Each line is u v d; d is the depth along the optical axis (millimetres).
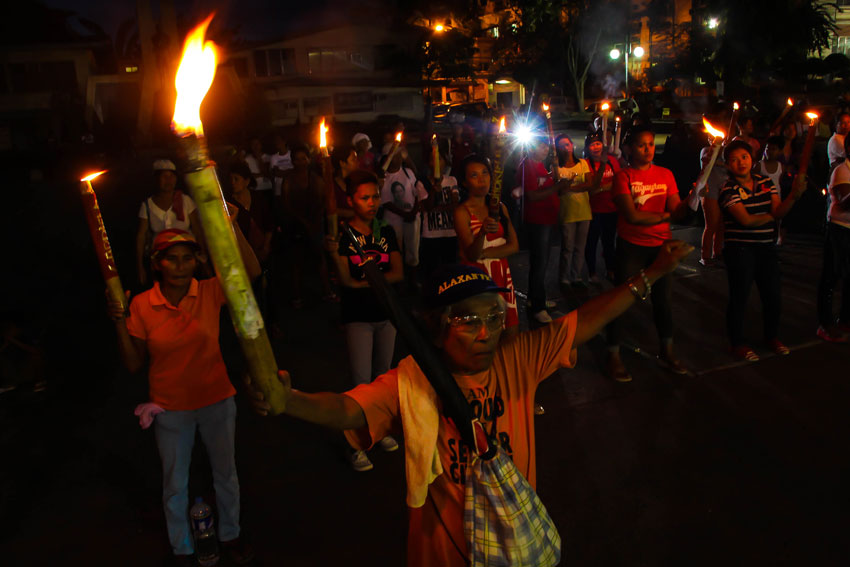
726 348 6082
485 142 13352
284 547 3639
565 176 7559
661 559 3426
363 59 43469
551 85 54906
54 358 6441
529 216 6578
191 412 3262
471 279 1913
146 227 6004
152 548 3662
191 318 3160
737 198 5578
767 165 8367
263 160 9445
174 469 3307
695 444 4520
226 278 1202
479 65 54875
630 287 2191
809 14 38875
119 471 4457
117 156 28688
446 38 42406
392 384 1992
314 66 42969
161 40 31781
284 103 42031
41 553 3646
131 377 5969
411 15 43812
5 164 25766
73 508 4055
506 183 13461
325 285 7945
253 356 1267
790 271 8266
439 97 48312
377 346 4426
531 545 1888
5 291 8680
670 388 5355
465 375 2023
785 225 9375
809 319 6684
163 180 5883
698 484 4062
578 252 7824
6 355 5645
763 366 5684
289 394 1686
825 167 10945
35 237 12086
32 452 4719
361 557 3543
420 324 1990
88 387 5781
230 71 34156
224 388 3318
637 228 5438
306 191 7535
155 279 3205
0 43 36938
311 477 4332
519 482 1897
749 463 4262
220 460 3379
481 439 1705
